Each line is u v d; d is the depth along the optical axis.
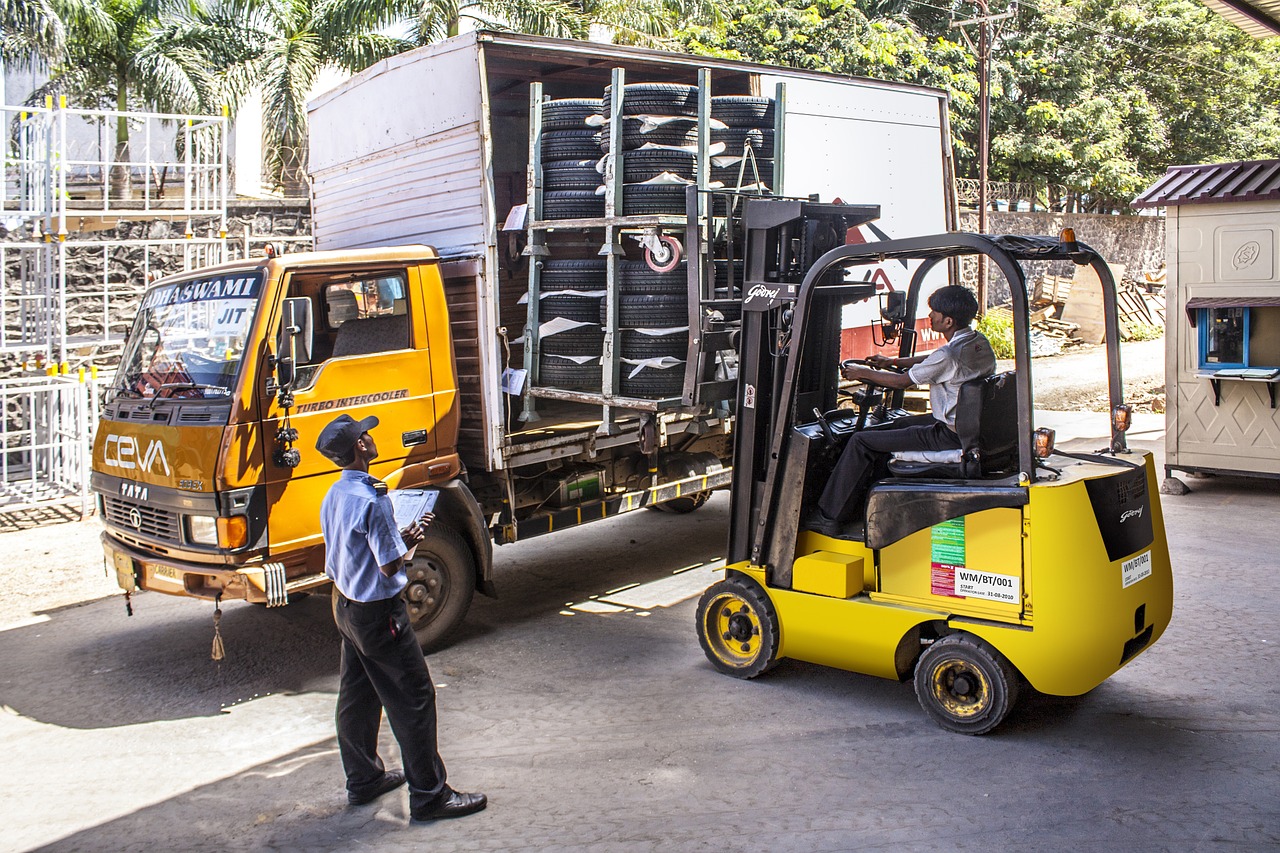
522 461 6.48
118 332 12.88
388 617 4.00
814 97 8.55
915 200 9.63
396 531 4.05
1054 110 25.75
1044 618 4.36
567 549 8.50
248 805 4.32
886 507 4.85
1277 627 5.90
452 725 5.03
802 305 5.02
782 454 5.19
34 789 4.50
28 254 11.82
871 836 3.85
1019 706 5.00
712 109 6.93
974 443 4.68
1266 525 8.17
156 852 3.95
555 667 5.80
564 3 16.94
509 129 9.31
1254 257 8.88
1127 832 3.82
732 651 5.56
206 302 5.62
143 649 6.31
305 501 5.50
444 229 6.58
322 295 5.58
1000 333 19.88
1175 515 8.59
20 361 11.12
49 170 9.98
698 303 5.98
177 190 15.77
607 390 6.34
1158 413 13.84
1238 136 28.97
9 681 5.81
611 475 7.36
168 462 5.40
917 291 5.76
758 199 5.71
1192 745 4.52
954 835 3.83
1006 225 24.69
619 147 6.23
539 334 6.64
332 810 4.26
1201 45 28.39
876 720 4.93
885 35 22.12
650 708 5.16
